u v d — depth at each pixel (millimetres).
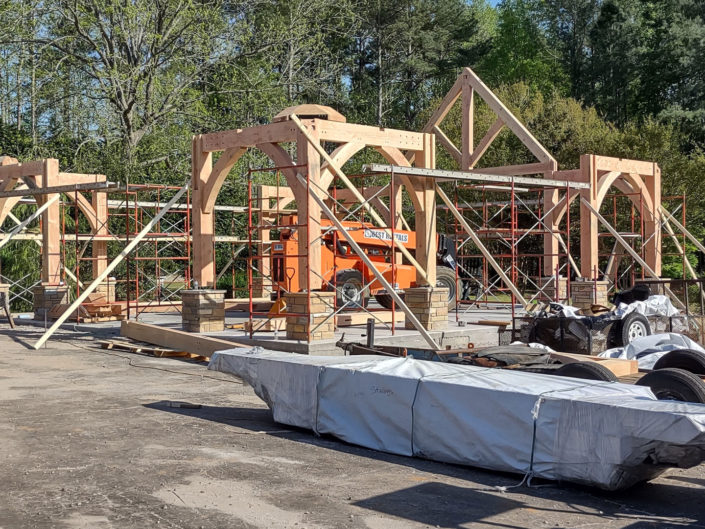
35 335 17266
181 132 33312
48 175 19219
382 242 19172
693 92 45875
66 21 31688
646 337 12031
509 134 36438
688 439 5543
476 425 6859
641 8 49750
